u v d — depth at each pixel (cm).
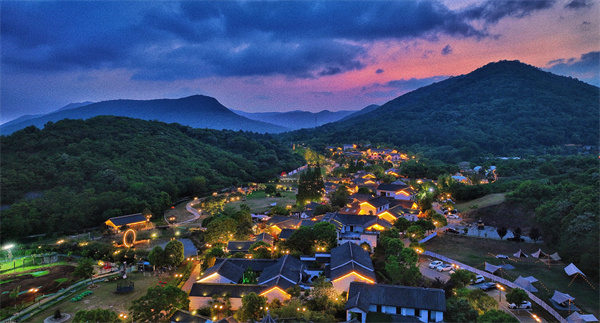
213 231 9862
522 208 11188
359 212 11444
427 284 6544
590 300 6162
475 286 6762
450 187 15138
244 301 5569
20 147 15538
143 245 11256
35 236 11875
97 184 14725
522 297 5759
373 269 6919
